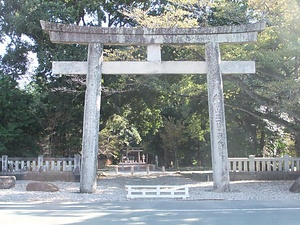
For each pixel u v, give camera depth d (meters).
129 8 19.31
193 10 17.12
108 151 32.41
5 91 21.02
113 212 8.99
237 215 8.59
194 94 20.00
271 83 14.97
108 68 13.57
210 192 13.29
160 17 16.22
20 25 19.88
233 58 16.03
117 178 22.05
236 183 17.42
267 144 28.95
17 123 21.14
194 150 39.84
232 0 18.64
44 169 18.64
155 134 41.72
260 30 13.58
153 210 9.34
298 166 19.91
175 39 13.77
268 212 9.03
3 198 11.54
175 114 38.12
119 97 22.75
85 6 21.03
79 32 13.38
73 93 21.23
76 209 9.51
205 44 13.95
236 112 25.30
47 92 21.17
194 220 7.92
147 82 19.86
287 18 14.77
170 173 27.84
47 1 20.88
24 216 8.39
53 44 20.55
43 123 22.83
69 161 18.88
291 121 21.09
